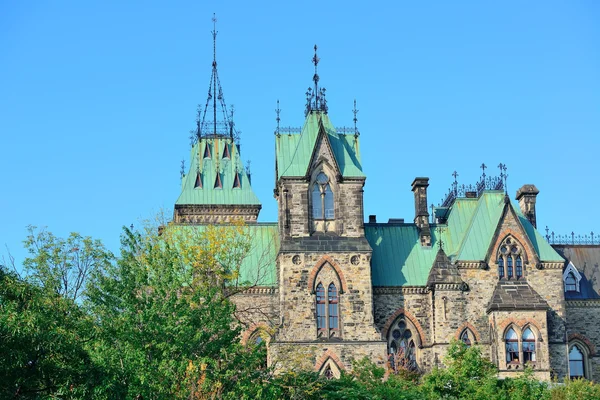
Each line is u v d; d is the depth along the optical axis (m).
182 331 84.12
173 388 79.19
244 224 127.25
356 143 136.38
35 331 70.19
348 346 126.81
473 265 132.75
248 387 83.25
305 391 92.44
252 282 133.00
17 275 82.50
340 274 129.00
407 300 133.75
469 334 131.12
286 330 127.06
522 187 145.50
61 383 73.44
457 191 147.62
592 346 139.12
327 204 131.50
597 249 146.12
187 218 172.25
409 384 110.25
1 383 70.69
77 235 101.56
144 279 89.31
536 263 133.62
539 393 110.56
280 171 134.12
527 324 129.62
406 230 140.12
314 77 138.12
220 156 177.50
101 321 88.75
